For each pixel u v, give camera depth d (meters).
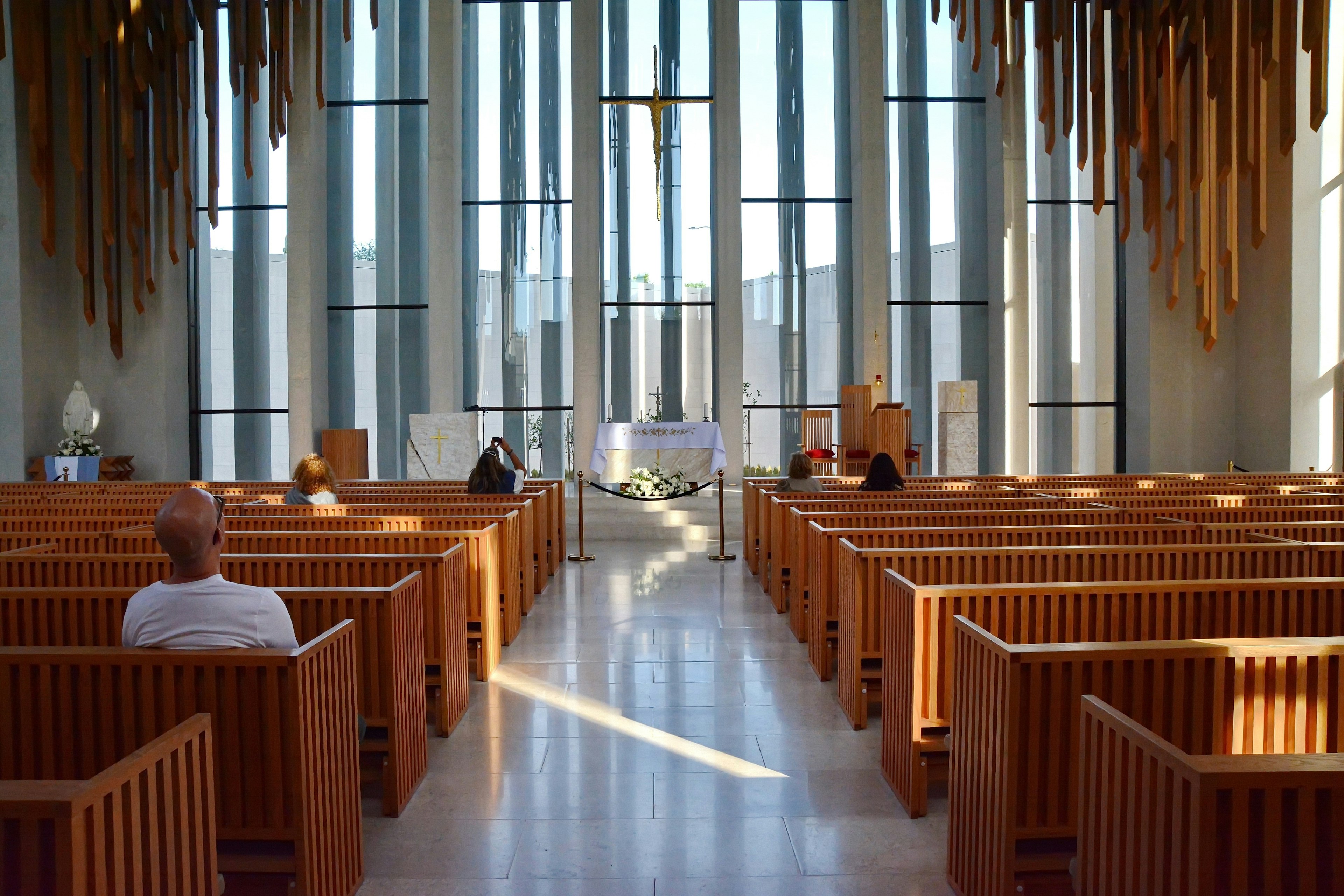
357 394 16.62
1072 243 16.62
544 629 6.85
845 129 16.55
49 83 13.48
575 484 15.35
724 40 15.37
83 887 1.58
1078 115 13.81
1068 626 3.62
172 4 14.08
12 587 4.64
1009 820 2.62
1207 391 15.70
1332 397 14.59
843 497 7.67
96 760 2.65
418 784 3.90
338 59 16.48
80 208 13.71
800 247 16.56
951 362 16.58
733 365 15.52
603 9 16.50
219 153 15.16
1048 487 9.96
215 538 2.79
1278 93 14.46
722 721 4.73
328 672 2.87
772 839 3.40
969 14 16.44
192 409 16.67
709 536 12.21
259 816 2.67
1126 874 1.92
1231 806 1.63
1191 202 15.41
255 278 16.67
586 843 3.37
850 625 4.69
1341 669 2.65
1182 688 2.63
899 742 3.75
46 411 15.16
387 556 4.47
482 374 16.56
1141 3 13.24
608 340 16.45
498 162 16.48
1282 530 5.74
